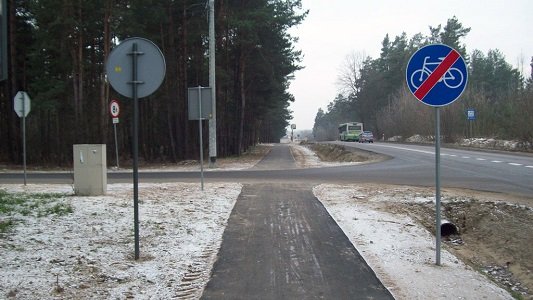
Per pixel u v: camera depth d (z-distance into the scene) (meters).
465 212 12.00
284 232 8.77
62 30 27.97
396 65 88.38
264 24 32.94
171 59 34.03
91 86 35.06
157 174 21.11
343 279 6.20
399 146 48.72
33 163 32.44
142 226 8.80
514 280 8.34
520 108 36.66
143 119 38.12
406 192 13.83
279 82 43.12
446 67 6.74
